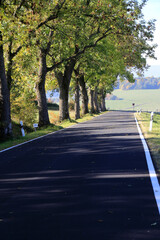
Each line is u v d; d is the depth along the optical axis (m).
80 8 29.70
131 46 43.22
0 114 24.50
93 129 29.55
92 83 73.19
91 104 87.75
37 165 12.62
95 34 39.19
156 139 18.73
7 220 6.57
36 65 38.09
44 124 36.38
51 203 7.60
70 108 94.62
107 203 7.46
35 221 6.43
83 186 9.08
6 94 24.78
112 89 114.56
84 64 48.00
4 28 21.61
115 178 9.91
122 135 22.23
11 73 33.56
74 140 20.83
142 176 10.07
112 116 61.31
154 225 6.09
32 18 23.53
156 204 7.32
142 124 31.92
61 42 36.72
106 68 57.88
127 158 13.34
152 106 186.38
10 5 22.72
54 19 29.50
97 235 5.66
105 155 14.27
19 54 32.75
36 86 36.78
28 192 8.69
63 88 48.50
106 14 31.84
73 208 7.17
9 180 10.24
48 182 9.70
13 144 20.89
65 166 12.13
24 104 40.84
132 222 6.26
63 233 5.77
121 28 33.41
